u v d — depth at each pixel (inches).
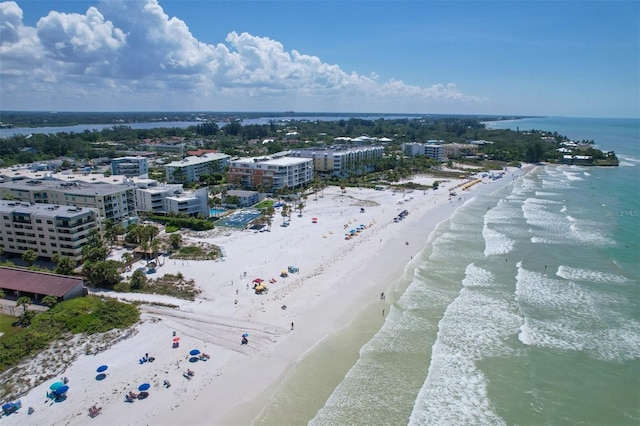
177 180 7623.0
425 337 2679.6
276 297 3191.4
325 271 3725.4
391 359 2449.6
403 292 3314.5
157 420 1962.4
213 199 6063.0
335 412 2031.3
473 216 5723.4
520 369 2364.7
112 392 2137.1
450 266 3865.7
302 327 2780.5
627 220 5413.4
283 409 2044.8
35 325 2637.8
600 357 2468.0
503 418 2012.8
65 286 3080.7
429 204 6446.9
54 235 3821.4
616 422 1990.7
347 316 2935.5
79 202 4712.1
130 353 2456.9
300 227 5073.8
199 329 2726.4
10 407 1993.1
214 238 4596.5
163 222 5137.8
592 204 6412.4
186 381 2233.0
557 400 2130.9
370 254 4180.6
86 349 2481.5
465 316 2933.1
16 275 3223.4
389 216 5679.1
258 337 2650.1
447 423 1979.6
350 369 2354.8
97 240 3917.3
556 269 3757.4
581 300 3154.5
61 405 2042.3
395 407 2073.1
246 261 3919.8
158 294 3201.3
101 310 2812.5
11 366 2321.6
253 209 5920.3
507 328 2780.5
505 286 3417.8
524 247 4367.6
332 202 6466.5
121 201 4879.4
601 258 4013.3
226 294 3223.4
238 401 2095.2
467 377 2299.5
